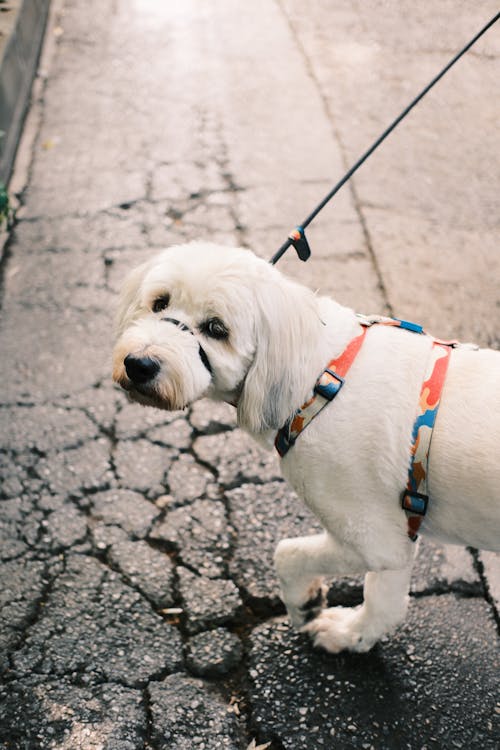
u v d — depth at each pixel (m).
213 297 1.86
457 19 6.95
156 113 5.51
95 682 2.37
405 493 1.98
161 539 2.80
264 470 3.04
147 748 2.22
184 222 4.44
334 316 2.11
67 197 4.67
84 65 6.15
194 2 7.23
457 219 4.48
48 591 2.64
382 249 4.23
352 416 1.98
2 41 5.45
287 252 4.21
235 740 2.25
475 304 3.87
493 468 1.87
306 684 2.37
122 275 4.06
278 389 1.95
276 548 2.49
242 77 5.96
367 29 6.76
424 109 5.56
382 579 2.21
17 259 4.20
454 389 1.96
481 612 2.57
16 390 3.42
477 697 2.34
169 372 1.87
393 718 2.29
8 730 2.26
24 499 2.95
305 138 5.21
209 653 2.46
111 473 3.04
